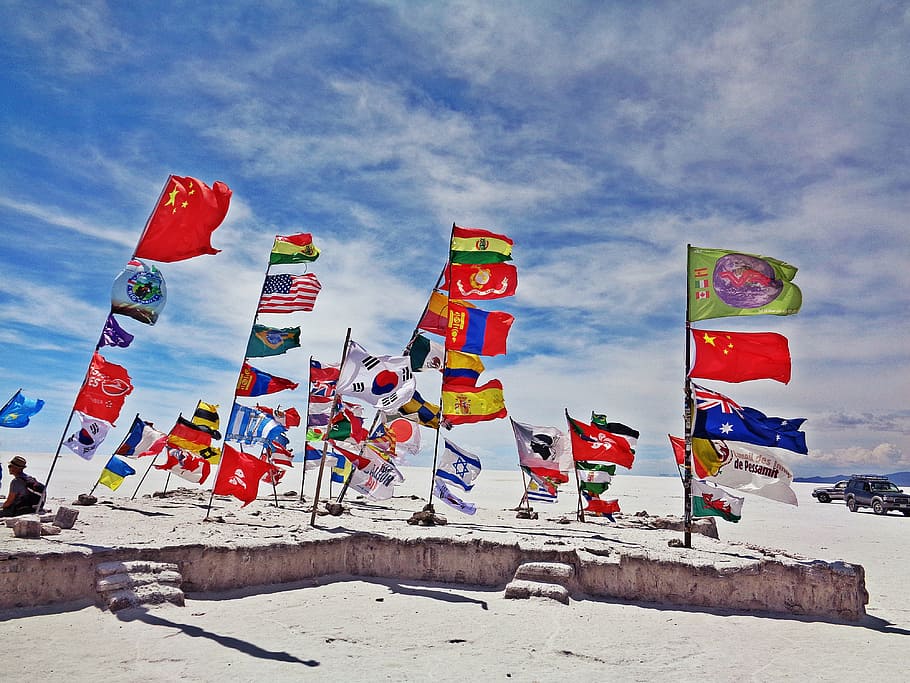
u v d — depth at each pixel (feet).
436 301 54.44
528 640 26.55
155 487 86.63
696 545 39.45
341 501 55.52
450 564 36.17
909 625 31.14
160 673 21.42
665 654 25.53
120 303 38.86
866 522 86.99
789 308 37.63
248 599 31.01
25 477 39.63
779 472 36.78
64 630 25.09
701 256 39.37
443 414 49.16
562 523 50.75
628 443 51.21
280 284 45.57
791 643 27.50
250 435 43.96
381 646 25.20
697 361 37.99
